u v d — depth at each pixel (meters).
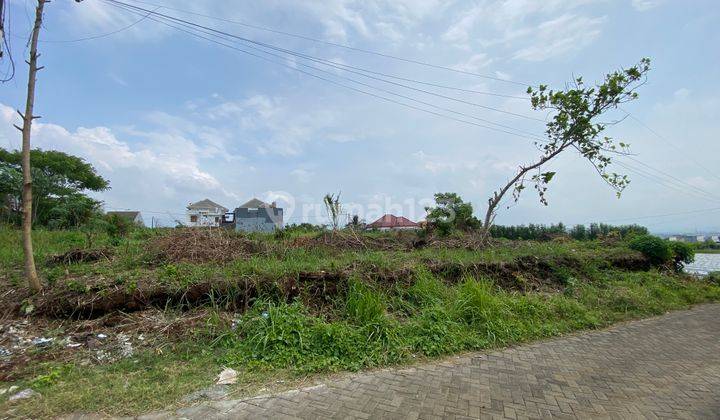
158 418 2.63
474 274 6.47
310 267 5.38
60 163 24.28
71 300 4.20
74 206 13.67
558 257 8.05
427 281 5.55
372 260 6.03
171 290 4.45
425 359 3.89
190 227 7.84
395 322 4.36
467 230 11.48
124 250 6.39
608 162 10.87
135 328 4.00
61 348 3.61
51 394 2.85
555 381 3.44
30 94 4.48
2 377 3.08
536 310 5.34
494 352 4.18
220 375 3.28
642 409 2.95
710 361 4.04
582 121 10.32
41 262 5.80
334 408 2.83
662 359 4.08
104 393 2.88
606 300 6.42
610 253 9.44
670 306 6.74
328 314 4.59
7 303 4.29
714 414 2.89
